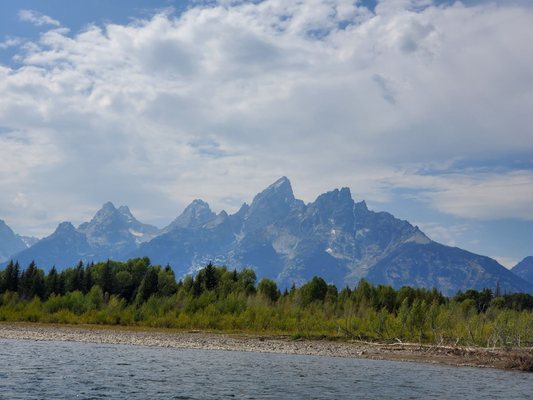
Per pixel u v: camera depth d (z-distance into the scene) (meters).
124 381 43.38
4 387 38.19
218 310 119.06
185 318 113.88
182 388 41.31
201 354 69.44
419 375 54.97
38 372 45.97
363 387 45.38
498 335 83.44
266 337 97.44
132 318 116.31
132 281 159.38
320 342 91.75
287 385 44.91
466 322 94.62
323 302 140.00
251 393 40.44
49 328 101.31
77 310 123.69
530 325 86.81
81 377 44.31
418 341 91.69
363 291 146.88
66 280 158.38
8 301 128.12
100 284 155.62
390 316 101.56
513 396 43.25
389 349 81.62
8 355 57.59
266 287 150.62
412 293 148.38
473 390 45.78
